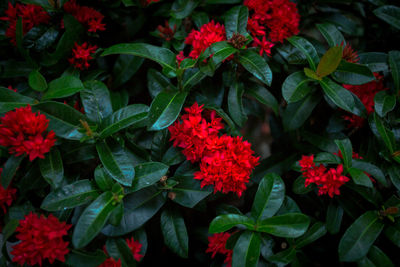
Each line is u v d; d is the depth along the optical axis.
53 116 0.88
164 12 1.04
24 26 0.99
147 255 1.08
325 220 1.00
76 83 0.92
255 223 0.90
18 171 0.91
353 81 0.95
